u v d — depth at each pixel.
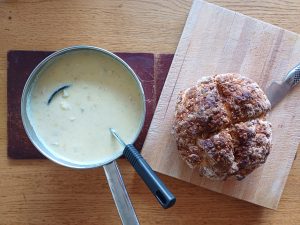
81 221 0.38
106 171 0.35
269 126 0.36
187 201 0.39
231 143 0.34
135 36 0.39
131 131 0.36
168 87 0.38
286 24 0.39
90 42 0.38
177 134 0.36
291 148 0.38
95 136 0.36
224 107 0.35
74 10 0.38
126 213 0.34
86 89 0.36
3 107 0.38
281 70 0.39
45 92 0.35
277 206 0.38
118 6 0.39
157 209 0.38
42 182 0.38
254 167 0.35
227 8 0.39
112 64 0.36
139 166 0.32
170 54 0.39
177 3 0.39
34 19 0.38
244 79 0.36
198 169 0.37
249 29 0.39
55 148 0.35
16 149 0.38
